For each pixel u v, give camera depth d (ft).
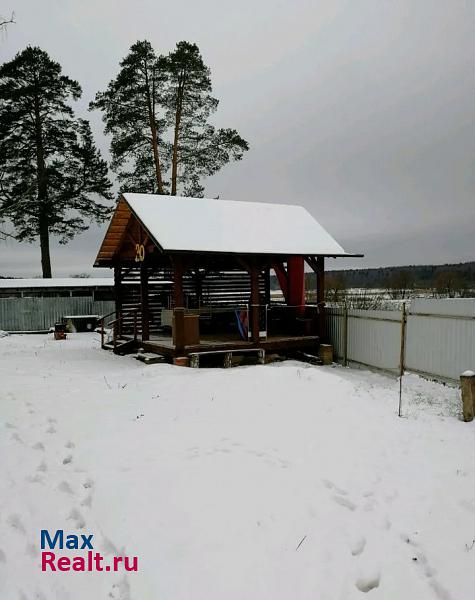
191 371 34.94
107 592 10.31
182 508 12.92
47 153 91.86
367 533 12.33
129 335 54.08
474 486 15.03
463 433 20.35
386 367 40.45
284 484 14.42
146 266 47.03
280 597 10.03
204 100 78.54
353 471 15.85
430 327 36.19
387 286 146.30
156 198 46.44
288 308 48.75
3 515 12.80
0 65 88.12
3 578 10.47
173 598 9.95
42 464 16.06
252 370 29.32
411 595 10.28
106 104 78.02
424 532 12.51
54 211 89.35
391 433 19.63
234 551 11.30
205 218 45.06
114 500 13.48
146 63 76.59
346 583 10.53
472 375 22.57
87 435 18.93
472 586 10.49
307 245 44.88
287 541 11.75
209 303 57.57
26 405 23.12
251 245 41.81
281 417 20.93
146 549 11.41
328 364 45.73
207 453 16.62
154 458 16.24
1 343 58.80
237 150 80.23
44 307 77.82
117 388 27.73
